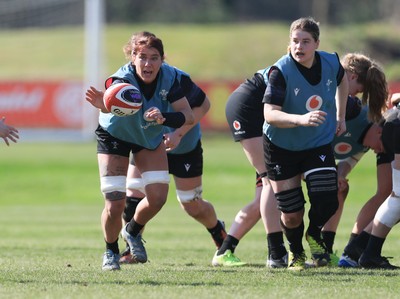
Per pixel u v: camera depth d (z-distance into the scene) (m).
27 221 58.12
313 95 27.59
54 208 72.56
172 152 33.78
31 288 24.59
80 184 92.00
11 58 194.00
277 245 30.75
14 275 27.61
